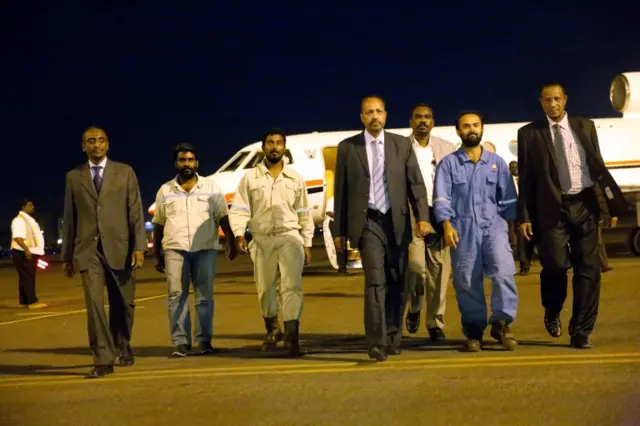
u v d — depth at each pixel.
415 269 8.68
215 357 8.34
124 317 7.94
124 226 7.71
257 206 8.46
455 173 7.80
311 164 21.16
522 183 7.78
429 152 9.13
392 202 7.59
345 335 9.42
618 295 11.80
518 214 7.80
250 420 5.37
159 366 7.88
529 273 16.44
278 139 8.45
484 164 7.77
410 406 5.54
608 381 6.02
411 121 9.15
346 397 5.91
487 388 5.98
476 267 7.76
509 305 7.68
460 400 5.64
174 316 8.55
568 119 7.75
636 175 23.14
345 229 7.77
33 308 15.18
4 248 71.31
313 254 31.50
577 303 7.67
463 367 6.89
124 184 7.73
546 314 8.23
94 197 7.61
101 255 7.62
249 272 22.42
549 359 7.13
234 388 6.44
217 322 11.31
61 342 10.08
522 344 8.12
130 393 6.45
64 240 7.73
